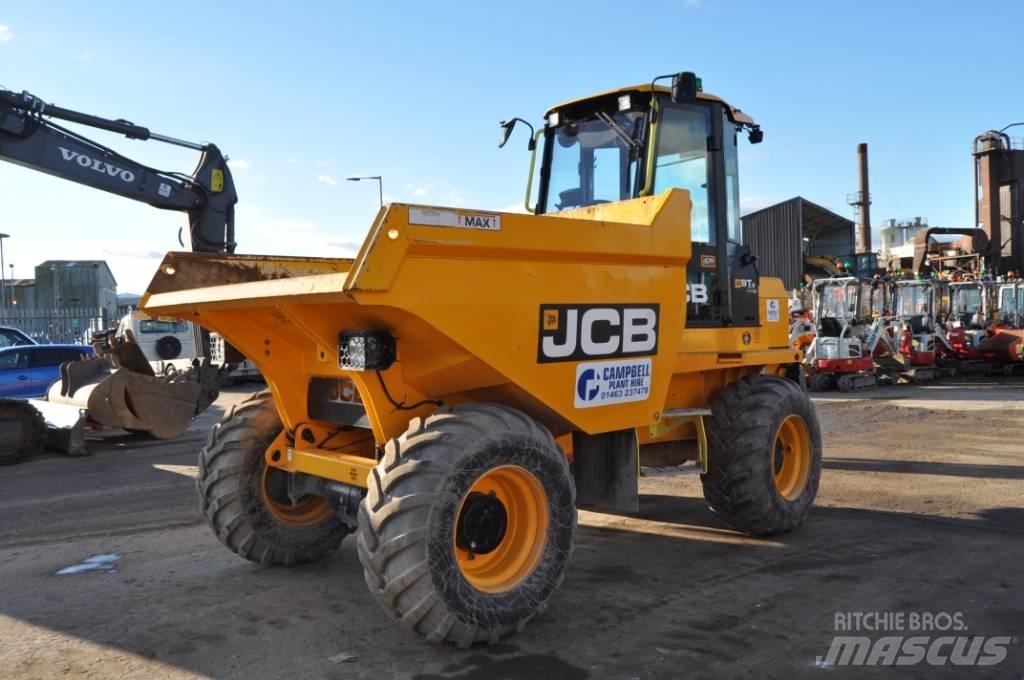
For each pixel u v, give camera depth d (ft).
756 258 19.31
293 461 14.67
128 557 17.08
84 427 32.55
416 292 10.99
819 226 122.93
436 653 11.71
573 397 13.19
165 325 57.41
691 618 13.02
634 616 13.12
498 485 12.53
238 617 13.30
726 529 18.76
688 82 16.16
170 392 35.65
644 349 14.39
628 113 17.53
